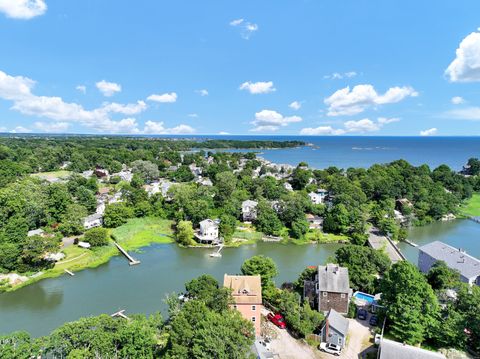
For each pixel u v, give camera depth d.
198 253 79.25
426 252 65.00
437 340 40.53
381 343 35.97
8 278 61.56
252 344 34.66
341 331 40.69
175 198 107.94
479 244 85.06
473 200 134.12
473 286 47.94
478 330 38.91
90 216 97.81
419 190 117.81
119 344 35.19
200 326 34.09
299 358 39.31
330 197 129.50
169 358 32.06
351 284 54.62
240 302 44.22
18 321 49.16
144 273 67.06
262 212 96.62
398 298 42.25
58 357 33.03
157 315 42.50
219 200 110.19
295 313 45.00
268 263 54.16
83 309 52.59
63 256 73.06
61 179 136.62
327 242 88.12
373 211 103.00
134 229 93.62
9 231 71.62
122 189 119.50
